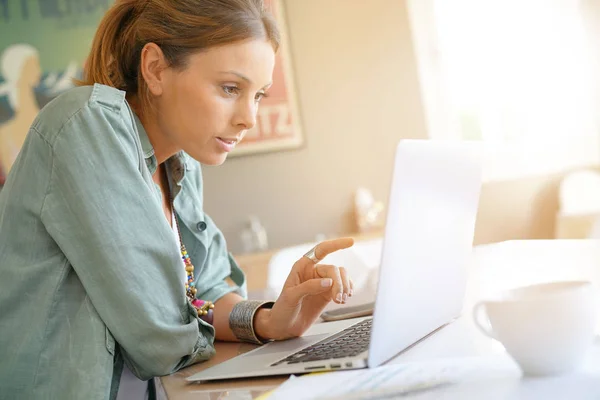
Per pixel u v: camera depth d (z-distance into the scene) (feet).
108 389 2.87
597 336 2.27
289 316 3.28
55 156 3.01
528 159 13.29
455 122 13.17
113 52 3.55
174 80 3.32
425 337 2.77
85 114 3.05
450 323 2.99
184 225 4.03
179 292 3.06
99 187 2.95
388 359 2.42
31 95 11.57
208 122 3.31
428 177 2.47
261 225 12.43
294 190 12.57
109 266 2.90
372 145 12.86
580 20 13.24
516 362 1.95
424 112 13.05
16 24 11.55
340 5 12.86
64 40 11.67
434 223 2.62
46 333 2.97
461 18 13.17
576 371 1.90
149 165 3.56
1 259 3.10
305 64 12.71
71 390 2.86
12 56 11.53
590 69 13.29
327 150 12.71
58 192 3.01
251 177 12.44
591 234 11.52
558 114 13.41
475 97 13.23
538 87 13.35
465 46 13.20
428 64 13.08
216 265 4.17
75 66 11.69
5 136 11.48
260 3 3.35
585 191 12.70
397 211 2.27
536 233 13.26
